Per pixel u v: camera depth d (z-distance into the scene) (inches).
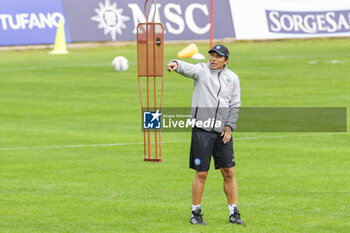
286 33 4576.8
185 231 993.5
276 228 1011.9
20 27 4015.8
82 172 1403.8
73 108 2252.7
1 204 1149.1
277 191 1243.8
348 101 2374.5
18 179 1338.6
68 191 1243.8
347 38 4758.9
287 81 2881.4
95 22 4183.1
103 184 1300.4
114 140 1755.7
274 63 3516.2
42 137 1790.1
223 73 1008.2
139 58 1485.0
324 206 1140.5
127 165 1472.7
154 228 1010.1
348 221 1051.9
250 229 1005.8
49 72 3147.1
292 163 1489.9
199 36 4372.5
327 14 4724.4
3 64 3440.0
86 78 2977.4
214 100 1000.2
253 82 2854.3
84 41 4126.5
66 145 1688.0
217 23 4426.7
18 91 2608.3
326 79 2930.6
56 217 1069.8
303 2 4677.7
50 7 4124.0
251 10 4530.0
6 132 1854.1
